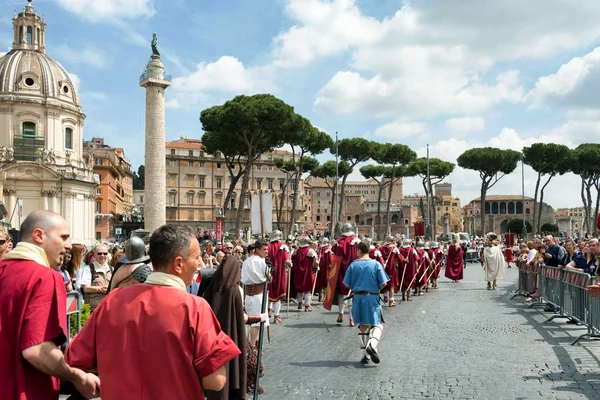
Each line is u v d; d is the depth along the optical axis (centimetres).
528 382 865
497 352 1096
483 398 785
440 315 1664
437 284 2852
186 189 10962
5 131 6494
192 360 338
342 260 1603
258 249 1051
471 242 5559
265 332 1382
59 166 6481
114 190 11300
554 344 1170
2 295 365
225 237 5706
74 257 1185
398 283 2041
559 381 869
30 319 359
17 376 360
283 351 1135
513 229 12131
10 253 392
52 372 360
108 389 335
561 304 1516
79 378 374
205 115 5753
